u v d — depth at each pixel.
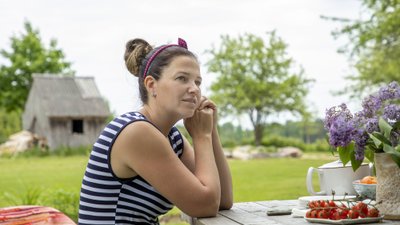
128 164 1.97
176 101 2.03
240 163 18.06
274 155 22.70
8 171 16.22
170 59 2.04
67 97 32.00
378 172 1.88
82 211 2.06
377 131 1.90
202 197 1.99
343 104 2.00
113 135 1.99
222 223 1.92
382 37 17.36
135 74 2.20
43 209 2.25
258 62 35.28
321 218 1.80
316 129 38.81
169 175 1.95
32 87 33.88
